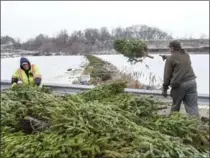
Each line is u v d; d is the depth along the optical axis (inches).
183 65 274.1
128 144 142.9
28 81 303.7
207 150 161.9
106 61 554.3
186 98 281.0
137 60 475.2
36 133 166.6
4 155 144.9
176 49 279.0
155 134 152.9
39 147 144.7
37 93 223.3
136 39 477.4
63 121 161.8
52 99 204.8
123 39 478.0
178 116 186.5
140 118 184.5
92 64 533.3
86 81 437.4
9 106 198.1
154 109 204.8
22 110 192.2
